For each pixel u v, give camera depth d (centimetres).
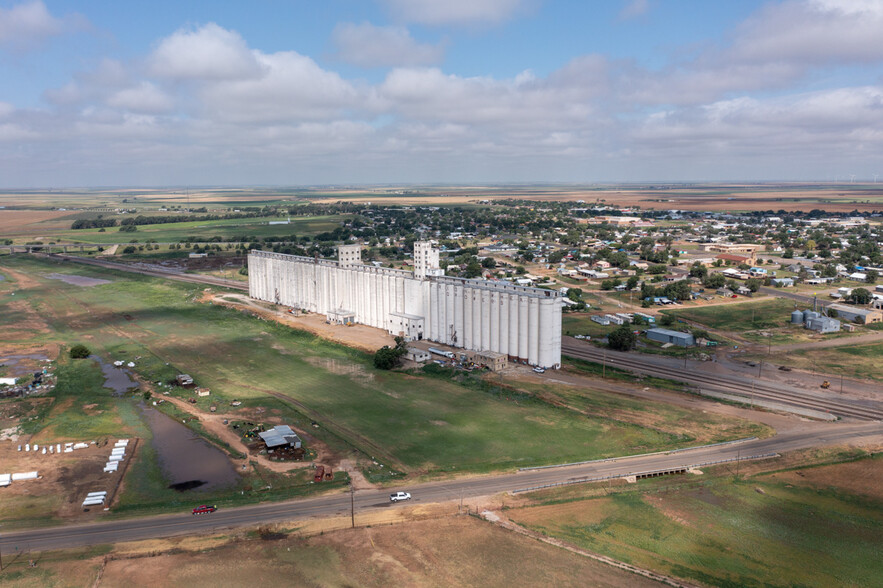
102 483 12469
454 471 12744
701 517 10856
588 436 14488
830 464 12888
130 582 9206
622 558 9669
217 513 11206
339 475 12656
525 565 9512
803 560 9581
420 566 9525
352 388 18212
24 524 10875
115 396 17800
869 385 17938
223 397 17525
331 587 9075
